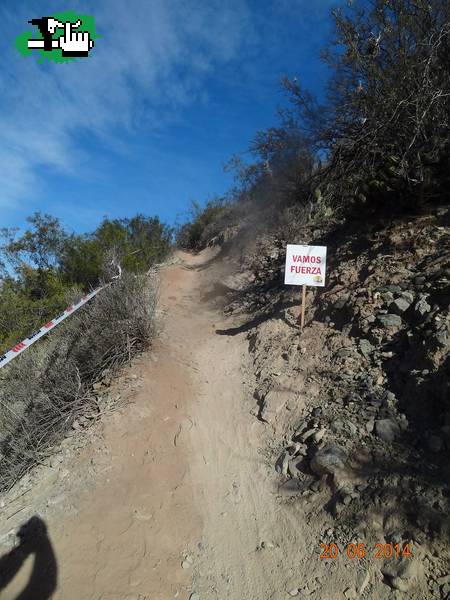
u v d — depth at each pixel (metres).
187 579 3.04
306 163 10.51
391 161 6.45
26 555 3.33
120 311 6.14
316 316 5.54
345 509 3.07
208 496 3.73
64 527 3.50
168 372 5.63
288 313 6.03
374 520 2.91
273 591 2.82
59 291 9.18
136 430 4.51
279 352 5.32
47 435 4.77
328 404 4.04
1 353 7.36
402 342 4.19
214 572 3.06
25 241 10.26
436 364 3.58
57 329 7.25
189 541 3.33
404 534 2.75
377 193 6.49
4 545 3.46
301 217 9.79
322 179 9.97
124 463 4.11
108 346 5.78
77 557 3.23
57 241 10.46
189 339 6.95
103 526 3.46
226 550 3.20
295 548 3.05
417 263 5.10
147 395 5.05
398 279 4.99
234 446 4.25
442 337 3.70
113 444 4.34
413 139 5.77
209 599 2.88
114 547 3.28
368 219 6.79
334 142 9.34
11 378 5.89
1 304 8.88
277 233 10.17
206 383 5.54
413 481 2.98
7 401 5.41
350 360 4.39
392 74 6.77
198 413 4.89
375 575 2.65
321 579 2.78
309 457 3.61
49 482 4.10
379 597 2.55
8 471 4.36
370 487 3.11
